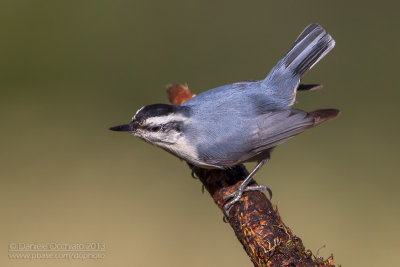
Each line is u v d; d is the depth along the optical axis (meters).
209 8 16.45
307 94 13.95
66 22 16.12
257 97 7.55
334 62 14.59
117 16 16.33
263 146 7.35
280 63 8.07
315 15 15.83
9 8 16.14
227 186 7.54
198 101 7.49
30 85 14.80
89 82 14.82
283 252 5.83
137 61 15.10
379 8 15.87
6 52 15.41
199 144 7.25
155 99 14.05
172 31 15.89
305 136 12.95
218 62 14.84
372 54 14.64
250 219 6.46
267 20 15.92
